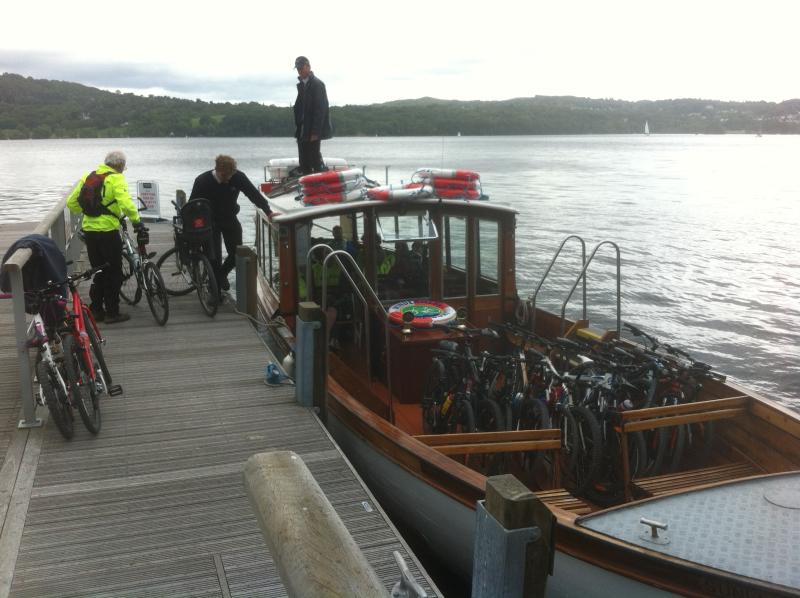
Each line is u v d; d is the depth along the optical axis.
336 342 7.41
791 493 4.20
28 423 5.38
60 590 3.46
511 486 2.11
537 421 5.50
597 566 3.86
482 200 7.54
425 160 102.69
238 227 9.05
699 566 3.56
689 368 5.84
